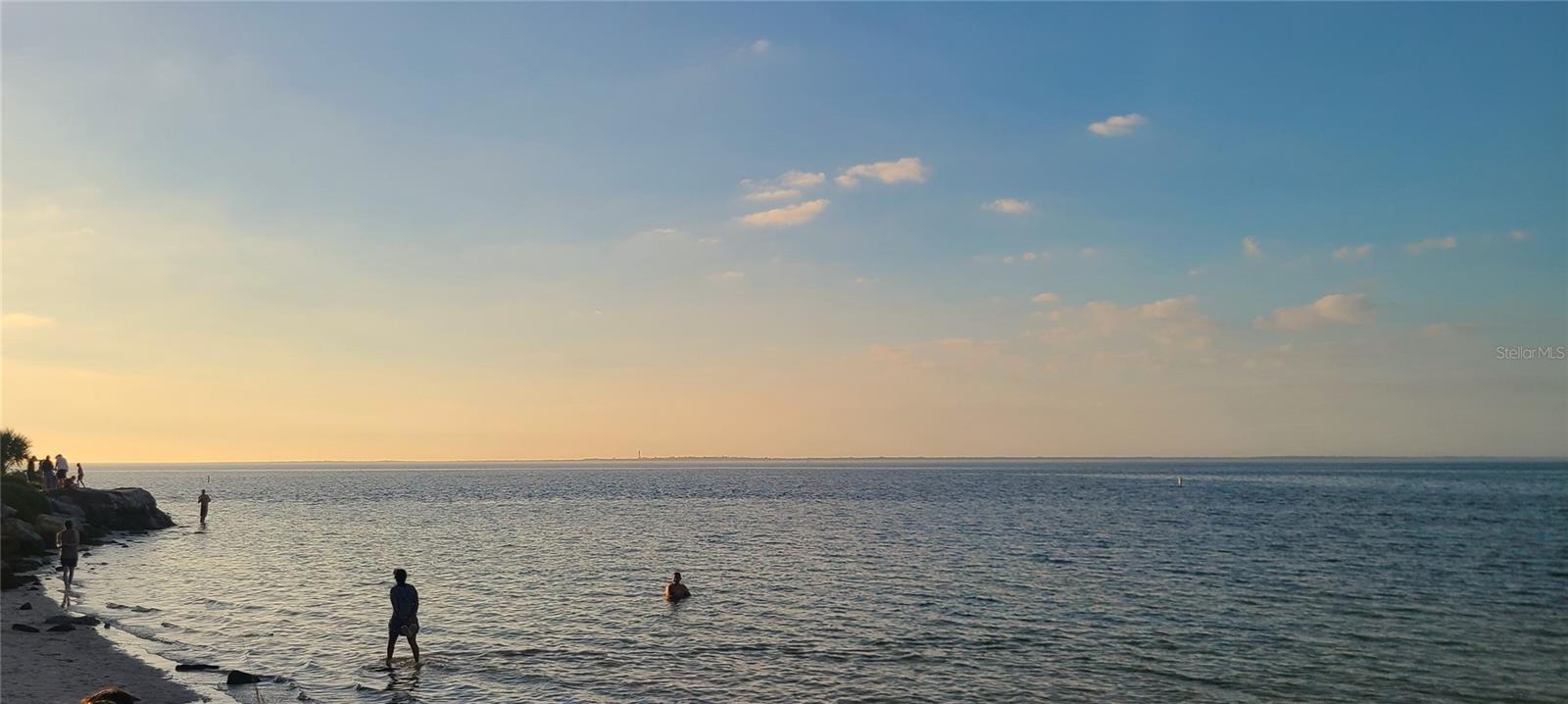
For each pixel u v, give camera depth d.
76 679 21.03
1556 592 38.72
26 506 54.44
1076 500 113.19
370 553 52.47
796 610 33.44
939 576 42.81
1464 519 79.88
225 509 101.25
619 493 141.50
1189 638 28.98
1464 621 32.31
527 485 184.38
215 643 26.75
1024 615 32.66
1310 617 32.72
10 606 31.78
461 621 30.95
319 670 23.86
